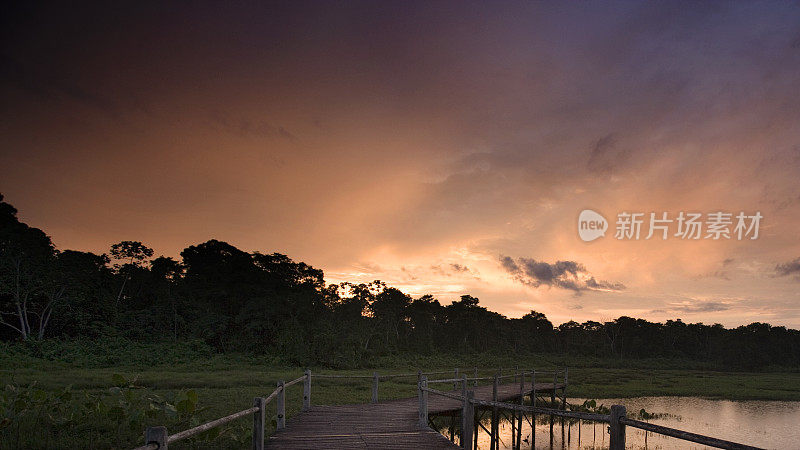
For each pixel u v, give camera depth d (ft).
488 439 72.18
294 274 217.56
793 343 396.37
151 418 37.52
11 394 37.68
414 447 28.48
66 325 160.35
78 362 118.93
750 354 351.46
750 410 120.26
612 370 288.30
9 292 146.30
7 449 27.78
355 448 28.14
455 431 68.90
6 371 90.63
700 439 13.16
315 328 178.29
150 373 104.94
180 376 100.73
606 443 69.00
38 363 109.81
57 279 155.33
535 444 68.33
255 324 169.27
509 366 276.82
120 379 39.73
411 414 43.80
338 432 33.83
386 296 272.72
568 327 418.72
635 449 65.82
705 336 427.74
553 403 94.53
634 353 409.28
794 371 346.74
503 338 349.82
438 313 326.85
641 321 421.59
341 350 173.78
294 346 163.22
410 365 206.69
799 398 154.81
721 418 103.19
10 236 150.92
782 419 103.96
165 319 172.04
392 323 270.46
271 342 173.17
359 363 180.34
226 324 173.37
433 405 53.16
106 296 171.73
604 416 17.16
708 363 371.76
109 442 30.83
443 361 233.96
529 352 358.64
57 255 164.55
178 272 199.21
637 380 209.36
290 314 182.80
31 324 160.76
